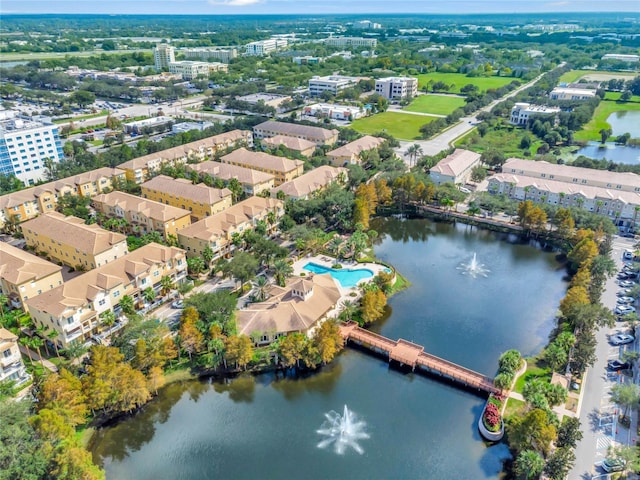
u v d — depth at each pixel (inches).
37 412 3914.9
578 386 4448.8
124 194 7682.1
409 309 5885.8
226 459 3976.4
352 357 5108.3
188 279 6269.7
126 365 4298.7
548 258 7101.4
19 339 5073.8
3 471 3164.4
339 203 7652.6
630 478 3558.1
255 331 4977.9
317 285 5644.7
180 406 4488.2
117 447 4097.0
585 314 4874.5
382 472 3848.4
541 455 3764.8
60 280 5762.8
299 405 4503.0
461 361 5004.9
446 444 4089.6
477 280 6535.4
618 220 7721.5
